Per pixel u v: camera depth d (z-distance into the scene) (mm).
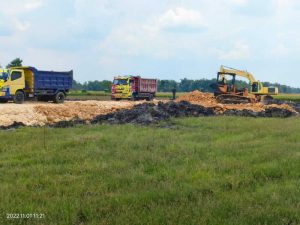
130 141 12914
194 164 9602
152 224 5723
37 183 7879
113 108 28672
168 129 16938
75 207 6344
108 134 14703
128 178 8180
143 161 9875
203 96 38906
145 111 22156
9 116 22016
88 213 6141
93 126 17828
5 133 14977
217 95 38875
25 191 7242
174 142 12883
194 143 12805
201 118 22031
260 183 8102
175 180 8078
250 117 23984
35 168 9125
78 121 20688
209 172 8805
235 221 5801
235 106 31938
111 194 7094
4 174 8609
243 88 39031
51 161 9945
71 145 12188
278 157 10453
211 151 11461
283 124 19078
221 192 7328
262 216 6020
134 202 6664
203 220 5797
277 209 6332
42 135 14445
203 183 7863
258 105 33406
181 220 5816
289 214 6172
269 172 8812
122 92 44625
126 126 17828
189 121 20234
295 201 6816
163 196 6953
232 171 8922
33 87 34188
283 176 8617
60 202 6609
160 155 10578
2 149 11594
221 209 6324
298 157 10336
